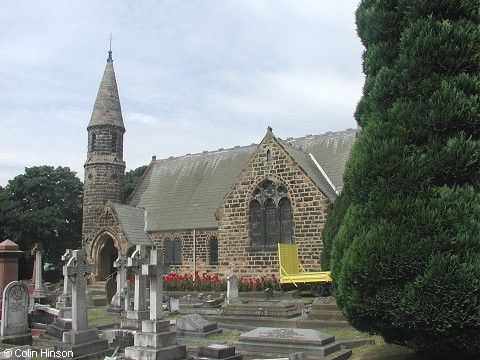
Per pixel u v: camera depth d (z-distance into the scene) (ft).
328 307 61.72
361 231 37.60
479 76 37.47
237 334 58.90
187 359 41.32
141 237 124.06
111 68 145.07
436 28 38.11
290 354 40.04
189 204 127.65
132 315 57.88
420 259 33.76
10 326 51.57
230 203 109.09
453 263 32.53
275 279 97.86
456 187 35.32
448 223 33.99
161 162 150.51
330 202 96.94
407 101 38.60
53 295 98.43
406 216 35.22
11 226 165.07
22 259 164.35
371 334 38.65
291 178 101.91
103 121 138.41
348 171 41.32
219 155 139.23
